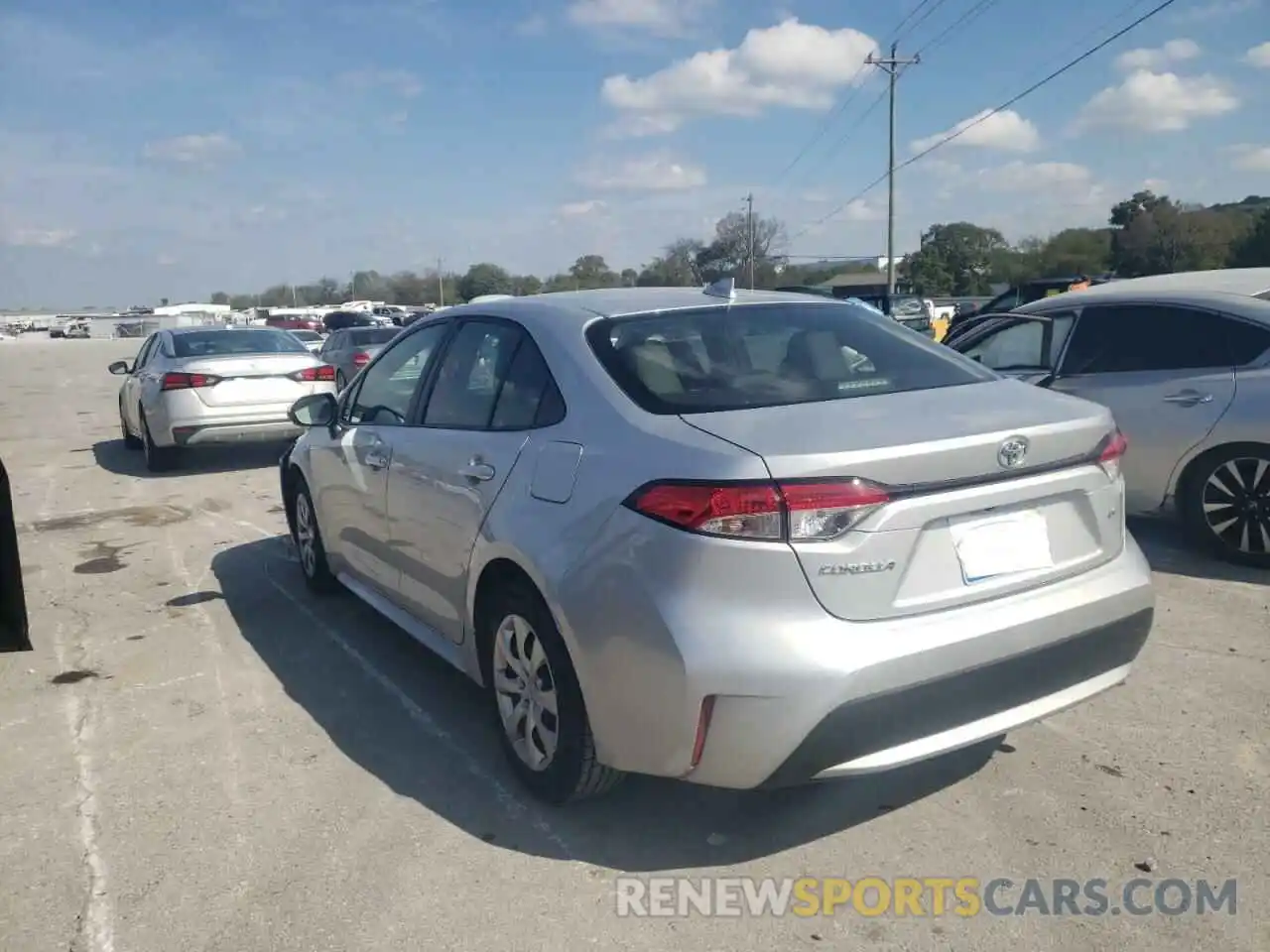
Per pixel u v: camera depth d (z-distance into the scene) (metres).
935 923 2.90
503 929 2.92
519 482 3.55
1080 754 3.84
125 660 5.16
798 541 2.81
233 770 3.95
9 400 21.12
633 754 3.08
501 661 3.73
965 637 2.94
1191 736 3.96
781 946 2.83
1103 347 6.45
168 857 3.35
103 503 9.38
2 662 5.17
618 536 3.05
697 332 3.76
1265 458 5.78
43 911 3.08
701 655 2.83
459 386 4.26
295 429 10.91
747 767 2.87
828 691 2.78
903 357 3.82
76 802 3.73
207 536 7.90
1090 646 3.24
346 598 6.06
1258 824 3.33
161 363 11.02
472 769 3.90
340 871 3.24
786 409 3.25
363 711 4.46
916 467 2.90
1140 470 6.21
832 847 3.29
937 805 3.51
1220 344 6.01
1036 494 3.13
